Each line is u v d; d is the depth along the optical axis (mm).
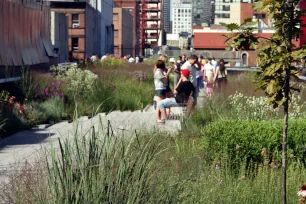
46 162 8789
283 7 9508
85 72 34531
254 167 13336
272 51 9617
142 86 40156
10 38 41750
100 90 32594
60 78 34844
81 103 30094
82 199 7711
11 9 42219
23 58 45250
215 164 13031
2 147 18203
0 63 38188
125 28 179000
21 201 8344
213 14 185625
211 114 20531
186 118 19703
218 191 10531
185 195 9086
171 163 10820
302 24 9586
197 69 28578
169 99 23359
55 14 68062
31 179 8672
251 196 10953
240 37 9609
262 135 13727
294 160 13727
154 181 8750
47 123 25328
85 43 99312
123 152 8156
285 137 9891
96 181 7844
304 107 23016
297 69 9617
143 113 29750
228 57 98875
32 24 49750
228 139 13680
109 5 134375
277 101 9734
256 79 9867
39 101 30047
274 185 11602
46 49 55469
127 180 8031
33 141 19609
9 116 22734
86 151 8344
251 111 20328
